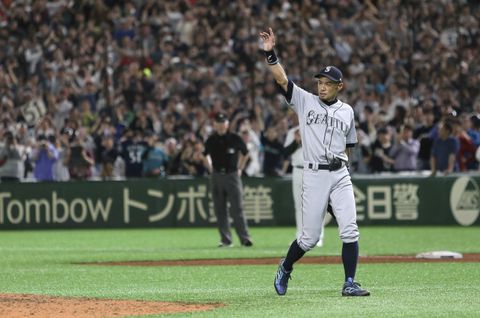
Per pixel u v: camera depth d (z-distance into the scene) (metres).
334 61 74.31
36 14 83.62
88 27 80.94
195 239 54.84
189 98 71.75
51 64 78.00
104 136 68.81
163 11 83.06
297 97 26.03
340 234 25.81
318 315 21.84
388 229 61.22
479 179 62.19
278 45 76.38
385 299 25.02
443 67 72.44
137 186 66.12
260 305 24.02
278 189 65.12
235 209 48.00
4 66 79.44
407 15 77.38
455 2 78.38
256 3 82.06
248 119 66.38
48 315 22.22
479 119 63.81
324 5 81.31
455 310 22.66
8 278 32.84
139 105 72.56
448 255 39.12
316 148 25.64
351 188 25.86
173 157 67.25
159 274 33.81
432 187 63.09
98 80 75.56
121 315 22.22
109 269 36.00
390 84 70.88
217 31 79.06
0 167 67.12
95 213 66.25
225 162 47.69
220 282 30.81
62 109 73.12
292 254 26.16
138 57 76.44
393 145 64.12
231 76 74.94
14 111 73.81
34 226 66.50
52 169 67.88
